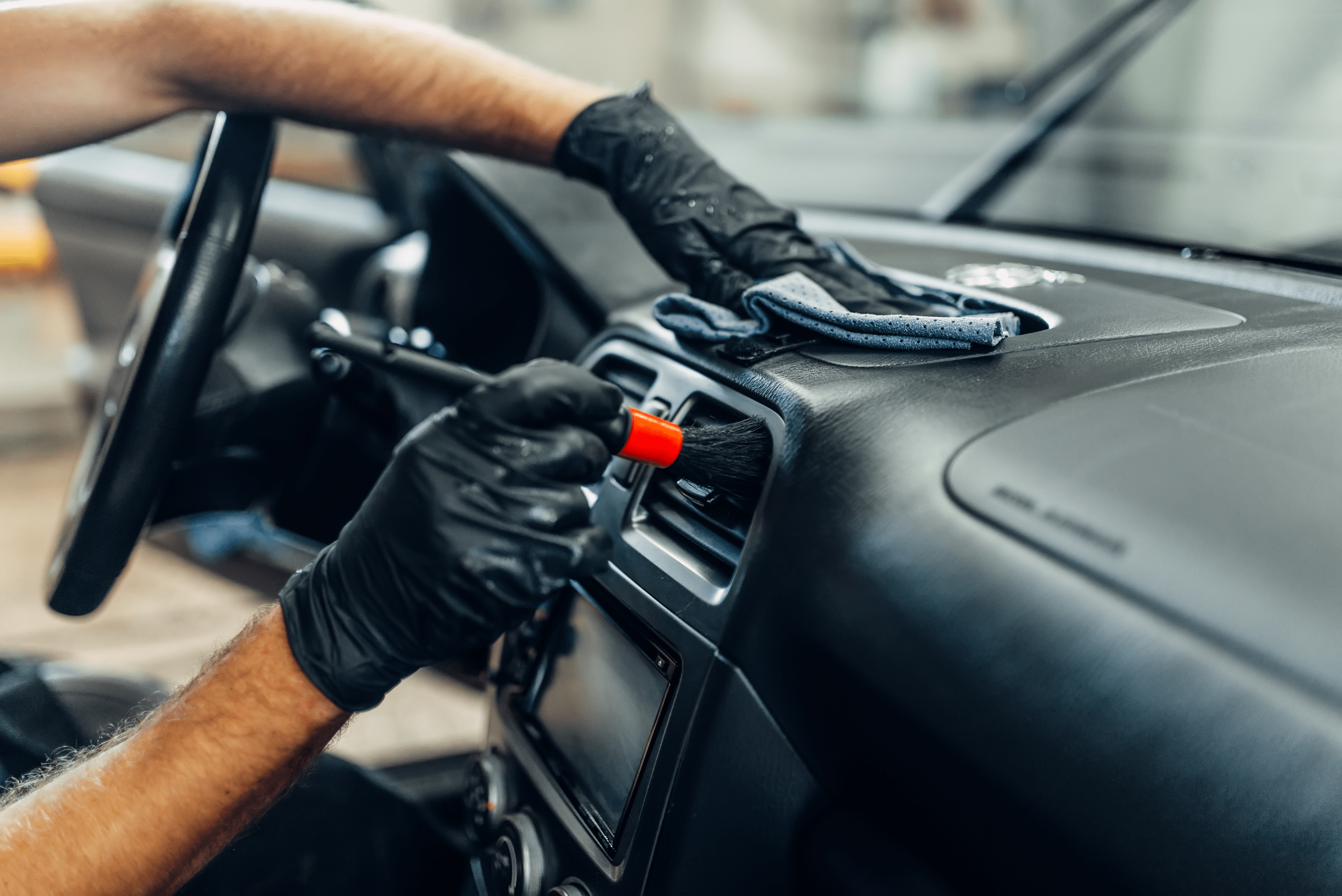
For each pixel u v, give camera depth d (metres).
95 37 0.66
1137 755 0.39
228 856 0.74
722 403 0.61
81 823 0.48
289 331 0.97
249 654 0.49
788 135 2.12
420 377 0.54
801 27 3.75
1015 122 1.27
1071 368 0.55
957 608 0.44
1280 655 0.36
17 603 2.22
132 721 0.63
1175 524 0.41
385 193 1.46
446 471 0.43
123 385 0.79
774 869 0.57
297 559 1.59
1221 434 0.45
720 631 0.55
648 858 0.57
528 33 4.07
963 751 0.45
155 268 0.87
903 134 1.95
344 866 0.77
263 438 0.97
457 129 0.77
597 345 0.78
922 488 0.48
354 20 0.74
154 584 2.30
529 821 0.69
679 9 4.02
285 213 1.58
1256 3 1.05
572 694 0.69
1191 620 0.38
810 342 0.63
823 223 1.23
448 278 1.08
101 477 0.75
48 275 3.10
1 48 0.63
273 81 0.71
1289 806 0.36
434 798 1.08
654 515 0.64
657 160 0.77
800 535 0.52
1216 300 0.76
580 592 0.68
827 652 0.50
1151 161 1.09
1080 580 0.41
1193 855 0.38
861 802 0.54
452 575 0.43
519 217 0.90
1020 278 0.83
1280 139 1.02
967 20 3.27
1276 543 0.39
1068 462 0.45
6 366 3.10
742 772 0.55
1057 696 0.41
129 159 1.74
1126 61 1.16
